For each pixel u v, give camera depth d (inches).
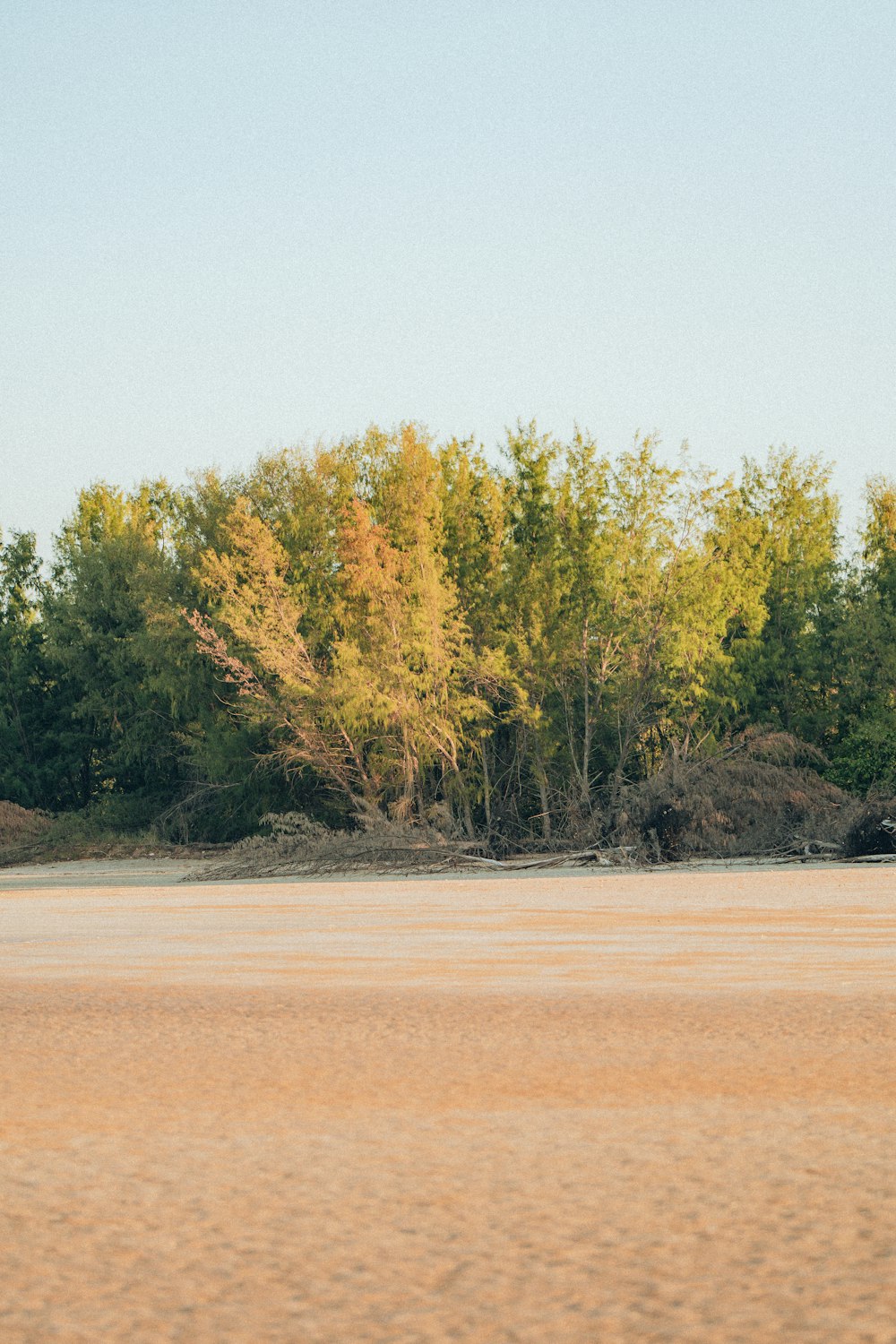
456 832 2156.7
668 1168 291.4
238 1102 373.1
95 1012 559.8
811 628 2741.1
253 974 695.1
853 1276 217.9
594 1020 515.5
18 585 3457.2
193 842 2679.6
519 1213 258.8
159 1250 238.5
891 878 1444.4
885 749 2420.0
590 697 2519.7
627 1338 191.2
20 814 2655.0
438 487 2623.0
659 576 2449.6
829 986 609.6
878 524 2906.0
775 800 1862.7
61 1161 305.9
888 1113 345.7
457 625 2439.7
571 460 2541.8
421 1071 415.8
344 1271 225.3
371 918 1069.8
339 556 2511.1
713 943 818.2
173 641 2608.3
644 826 1863.9
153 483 3545.8
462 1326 197.2
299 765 2459.4
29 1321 202.1
